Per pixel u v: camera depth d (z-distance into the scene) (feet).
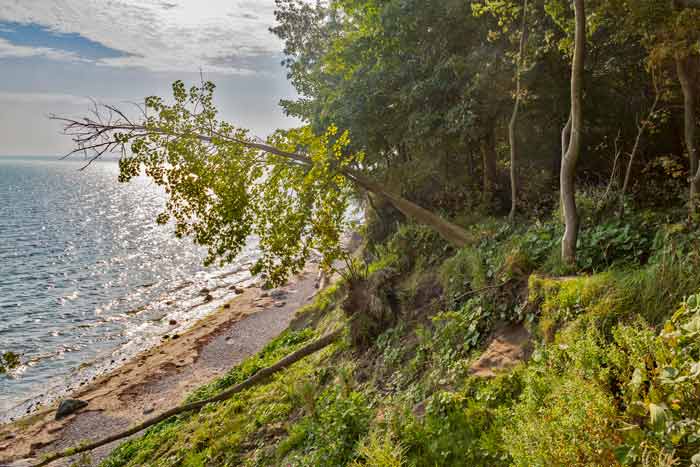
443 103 50.52
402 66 53.88
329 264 44.01
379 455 19.11
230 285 150.82
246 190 40.27
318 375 41.81
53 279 165.99
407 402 25.46
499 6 42.27
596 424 11.37
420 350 31.22
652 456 9.88
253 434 38.42
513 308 26.91
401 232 51.98
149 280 163.32
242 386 50.72
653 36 33.42
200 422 47.75
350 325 42.50
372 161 64.59
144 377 77.87
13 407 73.31
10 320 118.62
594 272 21.98
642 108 48.24
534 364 19.39
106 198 581.94
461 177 58.95
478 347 26.40
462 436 19.03
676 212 27.61
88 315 122.42
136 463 45.27
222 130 42.11
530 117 52.42
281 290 124.88
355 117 55.31
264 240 41.09
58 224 325.62
